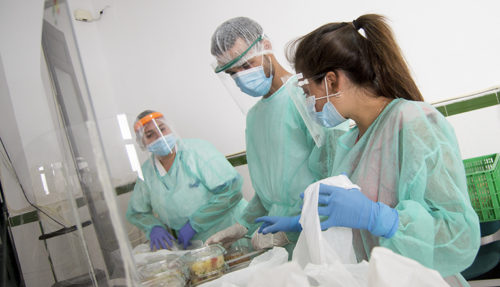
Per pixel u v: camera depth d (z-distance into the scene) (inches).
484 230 78.7
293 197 66.0
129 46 121.0
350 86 46.8
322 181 41.8
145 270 41.3
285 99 66.9
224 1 113.0
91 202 29.0
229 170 85.6
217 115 115.3
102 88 117.4
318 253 31.9
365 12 103.2
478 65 96.8
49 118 105.0
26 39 107.1
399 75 46.2
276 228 50.8
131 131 53.2
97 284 36.1
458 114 98.1
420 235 38.7
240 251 56.6
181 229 80.7
